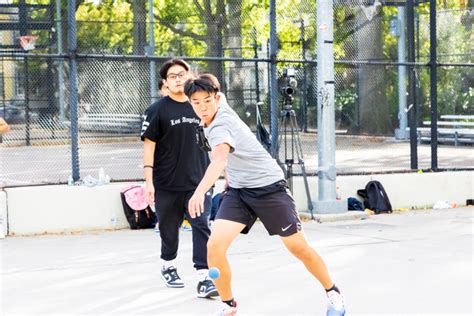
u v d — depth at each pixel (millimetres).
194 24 20516
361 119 23797
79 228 12984
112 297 8508
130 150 20516
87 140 19750
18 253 11078
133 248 11414
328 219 13859
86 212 13031
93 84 18844
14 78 24188
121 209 13227
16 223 12602
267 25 22406
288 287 8844
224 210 7191
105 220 13141
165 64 8812
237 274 9555
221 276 7109
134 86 19109
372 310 7785
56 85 22719
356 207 14680
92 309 8000
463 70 26922
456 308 7824
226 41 17953
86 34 22672
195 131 8781
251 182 7094
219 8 18203
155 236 12445
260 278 9320
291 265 10047
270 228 7160
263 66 17188
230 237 7109
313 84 17500
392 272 9523
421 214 14781
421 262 10102
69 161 21172
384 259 10336
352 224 13547
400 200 15414
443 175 15820
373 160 19922
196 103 6953
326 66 14016
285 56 17359
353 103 23375
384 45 25781
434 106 16016
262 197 7074
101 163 20000
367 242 11664
